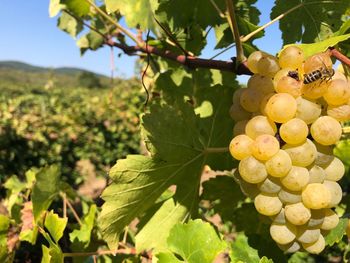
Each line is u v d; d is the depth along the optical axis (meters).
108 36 0.37
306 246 0.17
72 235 0.28
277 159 0.15
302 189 0.16
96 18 0.38
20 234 0.25
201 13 0.24
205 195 0.25
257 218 0.25
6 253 0.26
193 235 0.19
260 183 0.17
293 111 0.16
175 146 0.21
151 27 0.22
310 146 0.16
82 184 1.22
